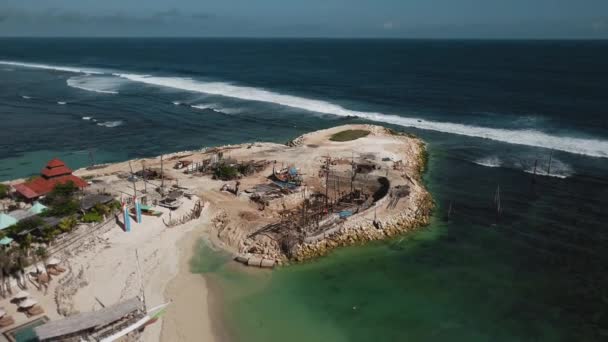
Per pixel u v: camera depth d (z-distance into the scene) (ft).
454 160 215.92
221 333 98.89
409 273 124.06
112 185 169.27
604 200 169.48
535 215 158.81
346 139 236.22
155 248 129.08
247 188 168.04
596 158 214.28
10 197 152.56
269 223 141.49
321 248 132.36
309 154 208.33
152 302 106.52
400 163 198.90
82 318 91.81
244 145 228.84
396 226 146.00
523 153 223.71
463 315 107.55
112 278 113.80
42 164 214.48
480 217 157.69
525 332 102.06
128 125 288.92
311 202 158.40
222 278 118.42
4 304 101.14
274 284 117.29
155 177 178.91
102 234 133.80
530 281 120.88
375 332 101.60
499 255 133.59
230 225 141.18
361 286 117.91
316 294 114.11
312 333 100.63
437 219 156.04
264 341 97.45
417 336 100.73
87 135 264.72
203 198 159.53
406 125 281.33
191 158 205.98
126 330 93.86
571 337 100.63
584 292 116.16
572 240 141.69
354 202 159.02
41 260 115.96
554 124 275.18
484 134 257.14
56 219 130.21
